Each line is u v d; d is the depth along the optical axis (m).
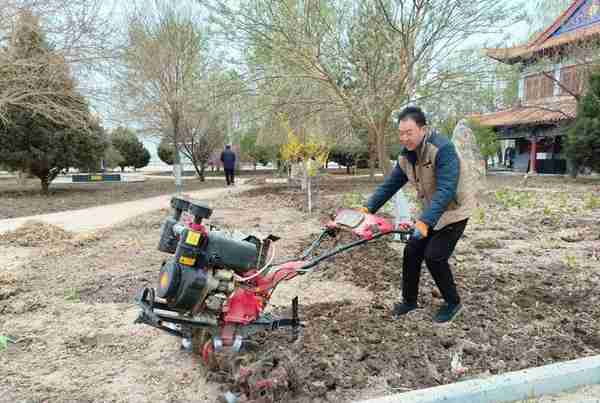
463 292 4.66
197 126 23.22
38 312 4.29
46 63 12.77
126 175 35.12
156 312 2.96
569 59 22.14
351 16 10.66
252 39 10.84
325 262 5.89
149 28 20.44
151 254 6.55
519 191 15.18
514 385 2.85
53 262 6.10
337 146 19.91
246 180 24.78
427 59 10.64
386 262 5.86
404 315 4.06
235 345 3.02
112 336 3.76
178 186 15.84
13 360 3.35
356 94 11.20
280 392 2.81
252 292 3.08
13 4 11.91
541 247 6.75
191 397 2.89
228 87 12.21
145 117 22.91
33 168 16.81
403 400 2.66
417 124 3.58
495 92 11.97
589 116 20.92
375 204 4.03
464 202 3.69
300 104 12.83
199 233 2.79
